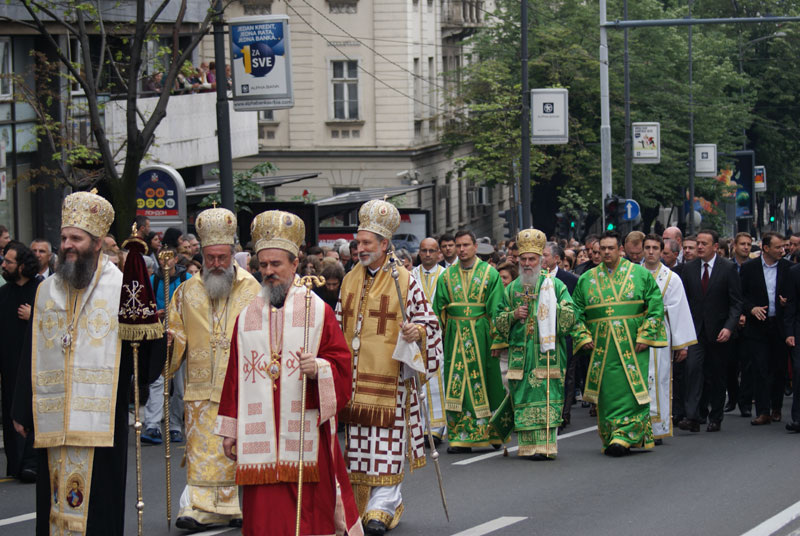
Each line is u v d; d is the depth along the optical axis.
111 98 26.52
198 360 10.48
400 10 50.31
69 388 8.82
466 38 59.62
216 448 10.39
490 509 11.15
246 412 8.36
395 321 10.27
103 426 8.77
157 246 17.62
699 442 15.23
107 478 8.82
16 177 26.80
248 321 8.45
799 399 16.03
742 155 62.31
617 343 14.35
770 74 67.94
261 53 22.31
